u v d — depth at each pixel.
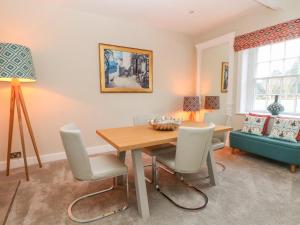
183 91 4.50
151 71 3.97
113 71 3.55
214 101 4.13
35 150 2.75
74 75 3.23
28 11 2.80
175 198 2.01
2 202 1.94
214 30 4.08
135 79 3.80
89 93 3.39
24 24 2.79
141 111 3.96
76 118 3.32
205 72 4.37
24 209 1.83
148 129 2.31
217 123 2.86
